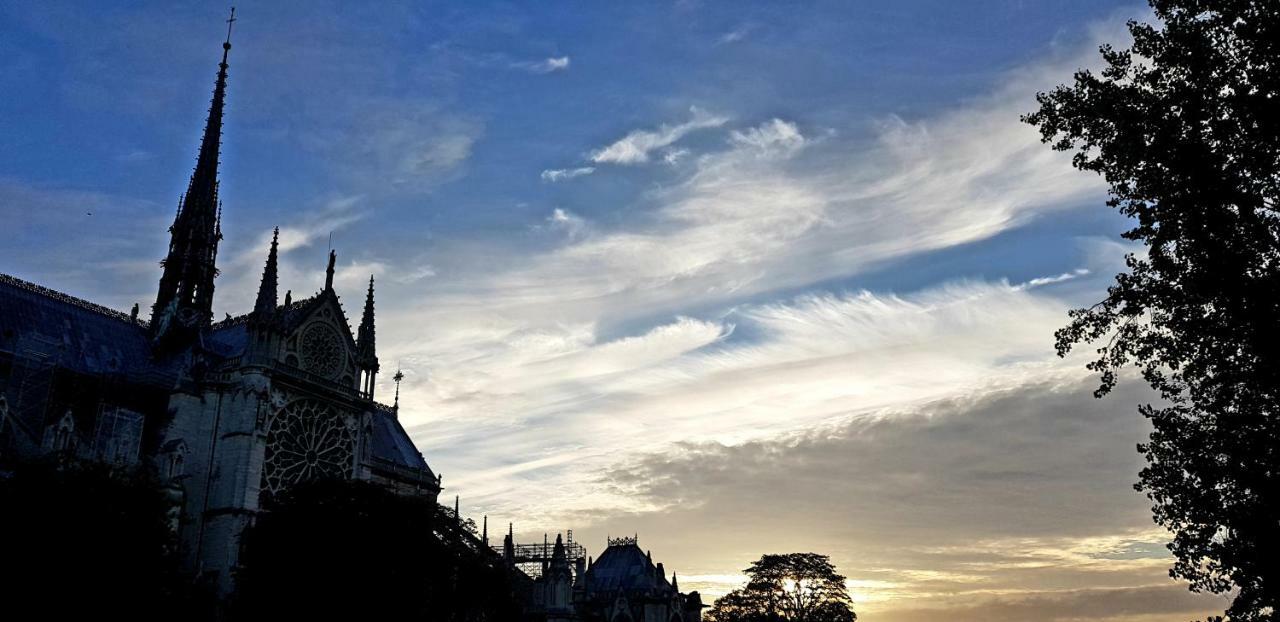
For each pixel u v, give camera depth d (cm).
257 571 7350
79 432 8300
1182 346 4050
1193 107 3903
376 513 7506
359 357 10562
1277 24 3653
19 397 8281
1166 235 4012
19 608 5706
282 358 9388
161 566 6675
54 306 9450
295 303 10112
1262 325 3650
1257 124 3747
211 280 11094
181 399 8812
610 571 15125
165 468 8100
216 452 8812
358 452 10162
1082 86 4259
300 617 6962
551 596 12069
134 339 10219
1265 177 3816
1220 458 3962
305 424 9538
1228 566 3884
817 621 14475
